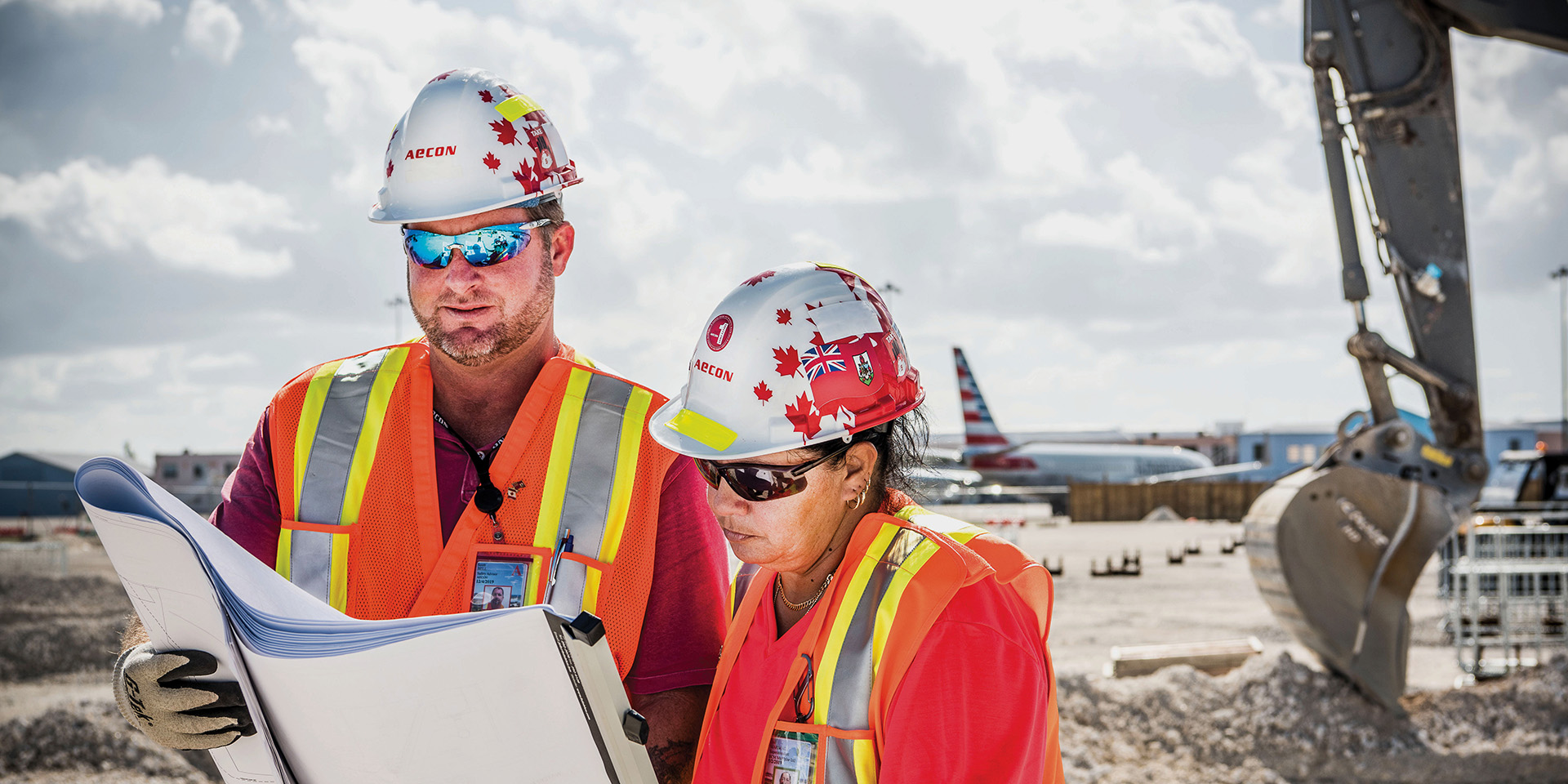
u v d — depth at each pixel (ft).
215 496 129.49
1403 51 26.25
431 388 6.92
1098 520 154.81
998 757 4.62
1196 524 148.05
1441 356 25.91
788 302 5.41
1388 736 23.98
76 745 21.84
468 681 4.32
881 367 5.38
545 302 6.78
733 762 5.42
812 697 5.09
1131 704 25.50
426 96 6.74
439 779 4.51
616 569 6.68
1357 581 24.76
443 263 6.43
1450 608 34.04
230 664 4.80
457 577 6.60
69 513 190.08
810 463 5.22
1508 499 47.09
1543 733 23.93
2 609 44.06
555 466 6.75
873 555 5.14
